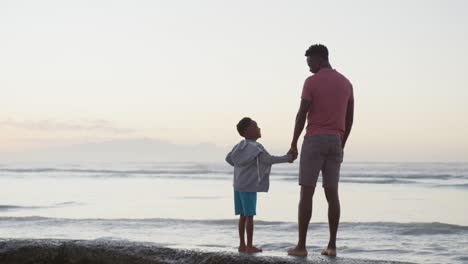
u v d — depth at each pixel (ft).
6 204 67.21
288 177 145.79
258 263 13.64
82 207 63.26
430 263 27.81
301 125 17.16
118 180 137.08
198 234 38.96
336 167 17.26
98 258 15.01
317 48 17.53
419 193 87.35
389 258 29.81
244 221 19.06
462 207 63.62
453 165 311.47
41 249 15.40
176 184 116.78
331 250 17.06
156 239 36.96
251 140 19.33
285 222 44.34
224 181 131.64
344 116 17.31
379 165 323.37
